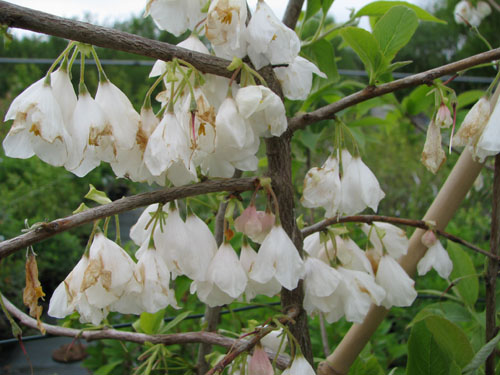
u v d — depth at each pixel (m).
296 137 0.40
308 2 0.24
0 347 0.61
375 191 0.17
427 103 0.34
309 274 0.17
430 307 0.26
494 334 0.20
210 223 0.32
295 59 0.16
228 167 0.15
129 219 0.96
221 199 0.16
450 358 0.19
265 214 0.16
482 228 0.63
